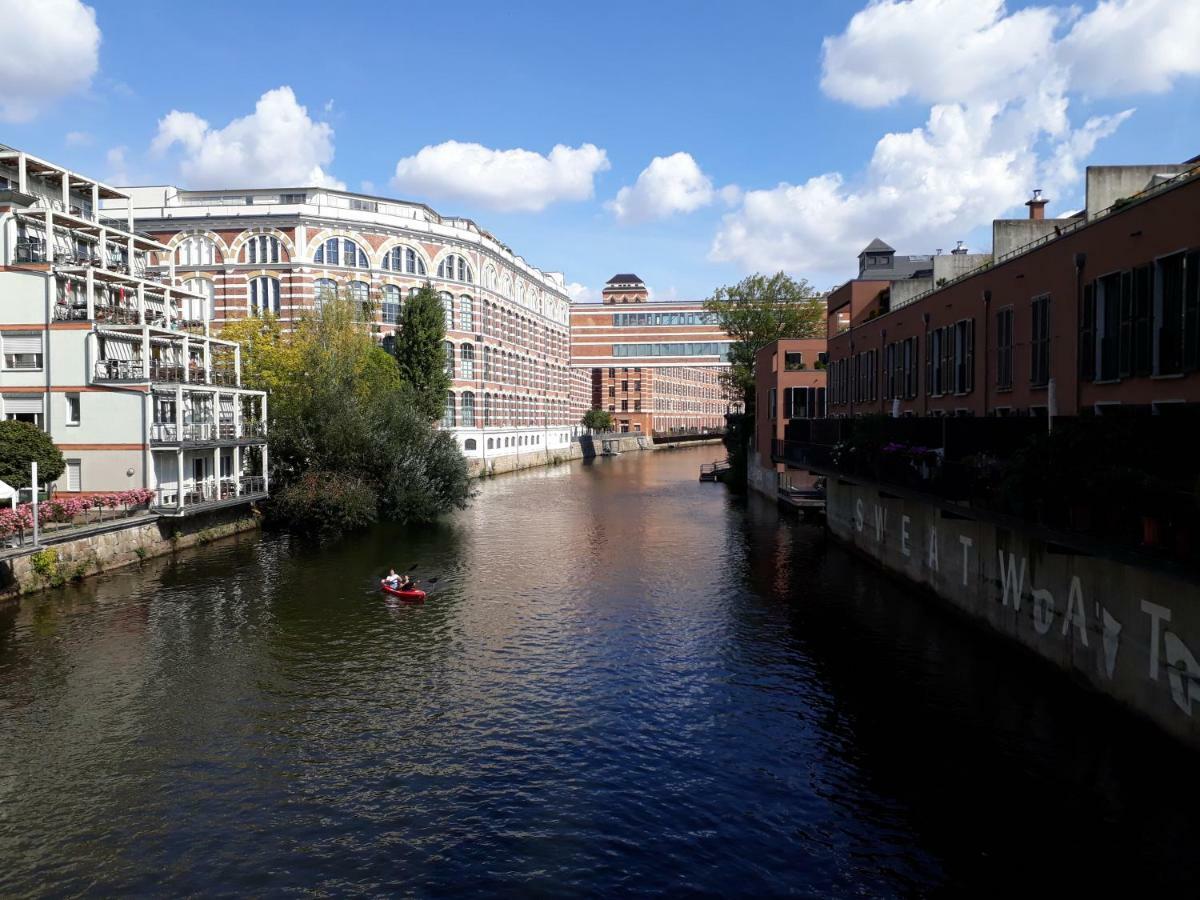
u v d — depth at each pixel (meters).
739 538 41.56
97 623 25.09
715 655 22.25
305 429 44.62
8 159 35.84
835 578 31.77
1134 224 17.86
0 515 26.22
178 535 36.31
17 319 34.69
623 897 12.00
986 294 26.58
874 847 13.06
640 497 61.62
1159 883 11.79
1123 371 18.34
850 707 18.42
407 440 47.41
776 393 56.03
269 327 53.94
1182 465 13.54
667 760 16.20
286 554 36.50
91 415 34.75
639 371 137.25
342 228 65.56
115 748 16.78
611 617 26.27
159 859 13.03
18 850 13.26
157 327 36.72
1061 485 14.71
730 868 12.65
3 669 21.12
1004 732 16.67
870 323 40.94
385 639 23.92
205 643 23.36
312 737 17.33
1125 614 15.40
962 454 21.84
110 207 66.25
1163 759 14.20
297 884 12.41
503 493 64.56
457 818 14.19
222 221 63.69
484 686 20.19
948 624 24.73
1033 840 12.98
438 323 62.66
